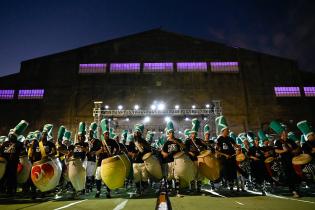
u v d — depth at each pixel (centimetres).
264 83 2841
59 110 2758
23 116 2733
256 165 783
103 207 482
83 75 2900
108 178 606
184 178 625
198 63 2927
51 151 675
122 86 2850
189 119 2542
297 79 2842
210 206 472
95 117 2444
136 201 567
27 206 507
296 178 623
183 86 2839
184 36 3039
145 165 689
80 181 634
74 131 2691
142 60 2941
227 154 725
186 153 661
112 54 2978
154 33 3064
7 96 2797
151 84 2852
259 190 782
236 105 2773
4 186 755
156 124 2603
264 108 2750
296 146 672
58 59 2955
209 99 2788
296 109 2741
